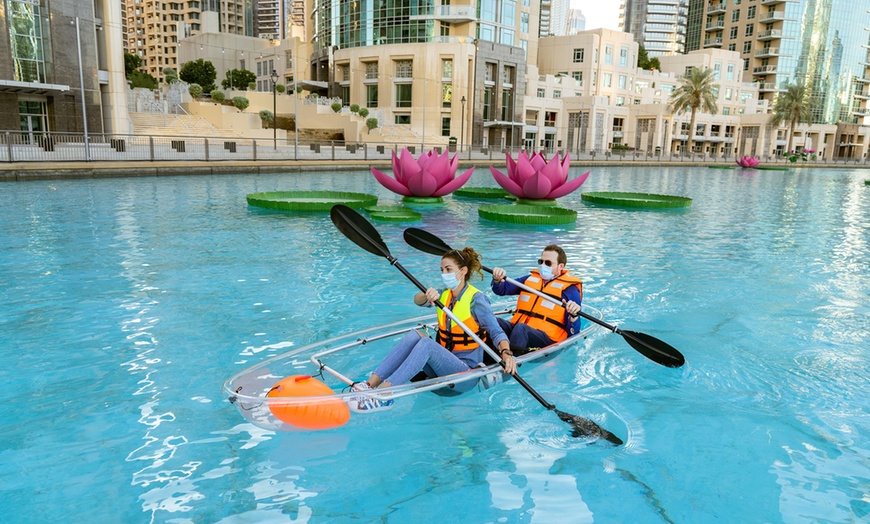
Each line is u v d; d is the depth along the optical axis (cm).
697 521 280
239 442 342
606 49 7362
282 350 488
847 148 9081
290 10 18188
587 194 1744
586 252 928
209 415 374
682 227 1227
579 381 436
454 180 1541
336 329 541
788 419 386
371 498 292
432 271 774
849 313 626
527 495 297
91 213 1204
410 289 682
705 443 353
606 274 782
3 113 3122
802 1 8756
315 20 6762
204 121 4619
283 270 761
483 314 395
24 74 3105
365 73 6000
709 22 10019
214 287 675
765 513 286
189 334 522
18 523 270
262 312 587
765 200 1920
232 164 2377
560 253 459
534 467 322
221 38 8500
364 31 5903
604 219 1327
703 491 304
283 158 2767
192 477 307
